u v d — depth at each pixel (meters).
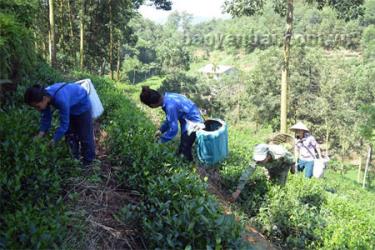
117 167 5.69
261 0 17.59
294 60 42.38
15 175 4.27
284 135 7.77
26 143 5.03
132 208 4.70
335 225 6.81
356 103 40.84
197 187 5.11
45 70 9.45
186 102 6.20
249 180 7.50
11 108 6.10
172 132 5.86
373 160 44.72
